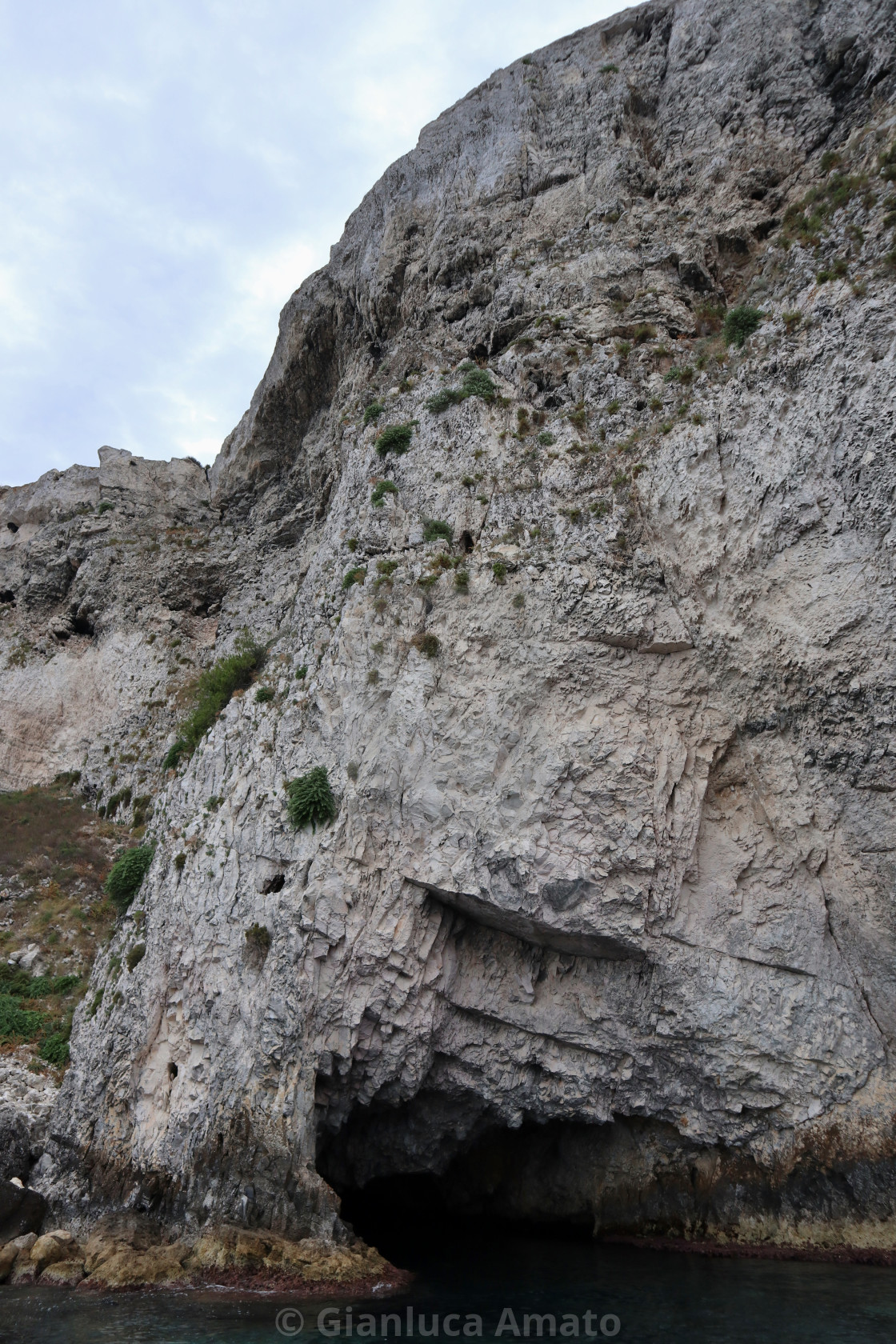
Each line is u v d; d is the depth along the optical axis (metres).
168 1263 15.71
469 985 18.08
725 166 23.00
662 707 18.02
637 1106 17.25
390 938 17.73
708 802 17.72
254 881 19.83
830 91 22.44
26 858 29.75
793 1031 15.98
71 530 41.16
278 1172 16.55
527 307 23.95
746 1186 16.27
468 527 21.09
